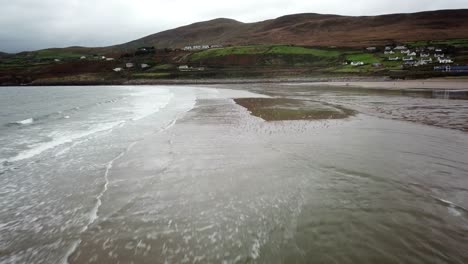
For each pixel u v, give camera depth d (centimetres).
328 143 1042
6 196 654
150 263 416
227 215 545
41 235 494
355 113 1756
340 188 655
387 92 3372
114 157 934
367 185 668
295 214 543
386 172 747
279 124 1441
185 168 807
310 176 729
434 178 702
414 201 585
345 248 439
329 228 494
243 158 886
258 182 698
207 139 1143
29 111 2316
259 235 479
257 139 1127
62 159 923
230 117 1705
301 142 1064
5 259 429
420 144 1012
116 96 3922
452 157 866
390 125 1364
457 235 466
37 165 867
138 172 784
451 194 614
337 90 3950
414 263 403
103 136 1243
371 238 463
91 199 630
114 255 434
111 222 527
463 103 2175
